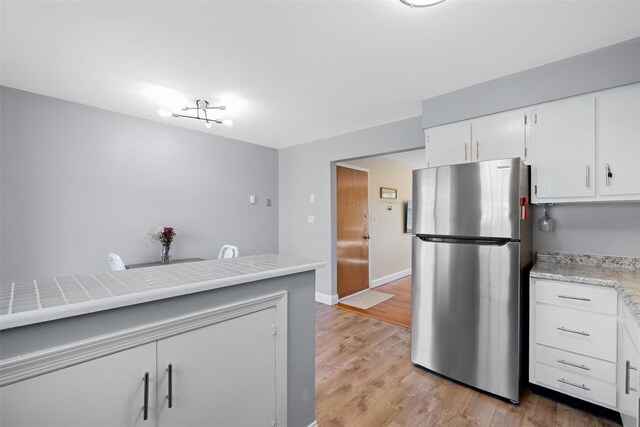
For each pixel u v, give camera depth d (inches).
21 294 36.1
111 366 36.3
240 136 162.4
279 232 191.0
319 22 66.2
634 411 59.1
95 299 34.3
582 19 65.2
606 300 67.9
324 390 83.8
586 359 70.6
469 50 77.8
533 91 86.6
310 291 61.6
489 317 79.2
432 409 75.5
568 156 81.2
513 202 75.5
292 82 96.7
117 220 124.3
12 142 100.9
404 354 105.3
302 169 177.5
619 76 74.2
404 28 68.4
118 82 96.5
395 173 228.4
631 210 82.9
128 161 127.4
